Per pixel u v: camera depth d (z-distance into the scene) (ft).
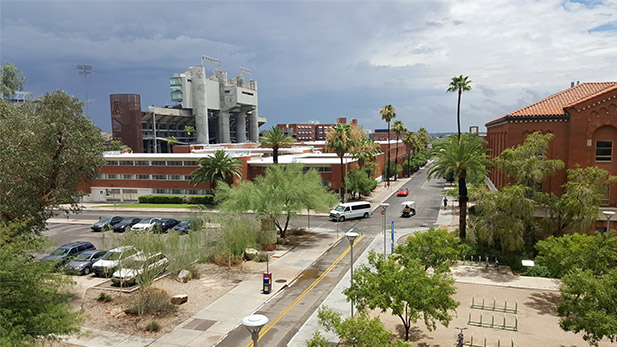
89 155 96.53
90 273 96.99
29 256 54.19
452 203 202.90
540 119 107.65
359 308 57.47
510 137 111.04
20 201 81.25
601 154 103.24
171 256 90.68
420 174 376.68
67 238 135.23
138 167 222.28
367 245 123.65
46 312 47.29
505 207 98.68
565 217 98.37
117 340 63.05
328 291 85.40
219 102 564.30
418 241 72.43
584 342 61.87
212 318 71.92
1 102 82.84
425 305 53.93
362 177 211.41
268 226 120.26
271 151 314.96
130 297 79.56
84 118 98.43
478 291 84.07
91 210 194.49
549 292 83.35
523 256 101.30
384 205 105.29
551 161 99.86
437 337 63.21
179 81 508.53
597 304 54.29
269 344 62.03
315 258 110.83
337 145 197.57
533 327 67.05
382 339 44.16
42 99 95.25
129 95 396.37
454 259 73.46
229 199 124.88
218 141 588.09
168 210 190.49
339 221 162.40
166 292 81.87
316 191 128.67
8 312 41.29
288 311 75.00
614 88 99.91
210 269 101.19
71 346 60.64
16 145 79.20
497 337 63.46
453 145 117.39
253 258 109.19
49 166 88.07
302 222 161.17
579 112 102.63
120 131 399.65
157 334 65.46
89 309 74.69
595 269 69.77
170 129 539.70
